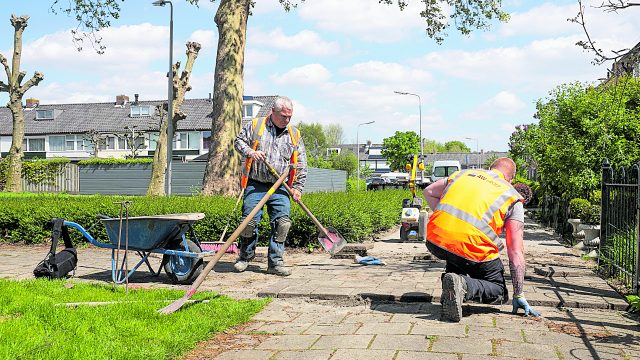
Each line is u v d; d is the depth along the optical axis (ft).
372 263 27.84
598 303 18.53
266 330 16.28
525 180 97.30
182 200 39.52
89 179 106.22
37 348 13.30
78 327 15.24
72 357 12.90
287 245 34.17
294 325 16.76
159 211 34.88
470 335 15.26
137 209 35.24
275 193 25.11
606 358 13.52
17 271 26.35
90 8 63.67
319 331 15.98
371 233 43.19
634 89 41.24
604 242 25.84
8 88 103.91
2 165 119.55
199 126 187.83
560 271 24.06
